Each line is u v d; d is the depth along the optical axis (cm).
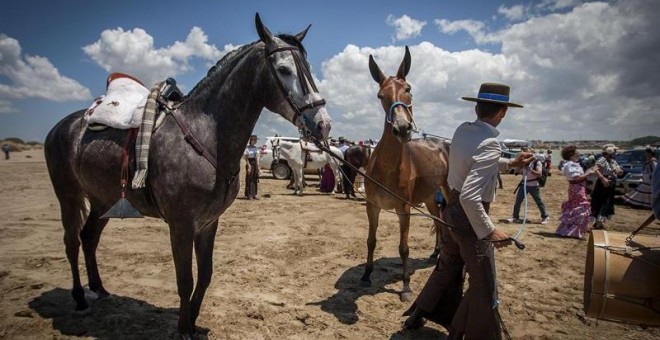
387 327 361
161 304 394
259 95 303
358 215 1005
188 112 306
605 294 238
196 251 321
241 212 1016
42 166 2802
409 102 415
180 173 284
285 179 2091
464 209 248
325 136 284
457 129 276
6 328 329
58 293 409
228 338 327
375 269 543
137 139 292
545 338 346
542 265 574
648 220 242
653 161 864
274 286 460
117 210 302
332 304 411
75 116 368
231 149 303
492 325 254
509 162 274
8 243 615
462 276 314
